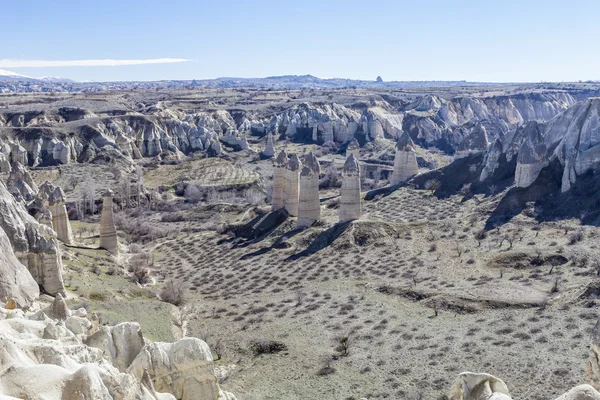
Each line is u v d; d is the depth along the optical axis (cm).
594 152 7319
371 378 3816
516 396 3303
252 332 4847
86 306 4547
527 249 5994
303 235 7506
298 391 3734
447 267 5931
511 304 4716
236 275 6688
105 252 6988
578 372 3438
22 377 1529
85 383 1535
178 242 8625
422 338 4338
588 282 4909
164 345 2184
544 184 7600
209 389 2178
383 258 6469
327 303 5384
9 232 4581
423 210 8375
